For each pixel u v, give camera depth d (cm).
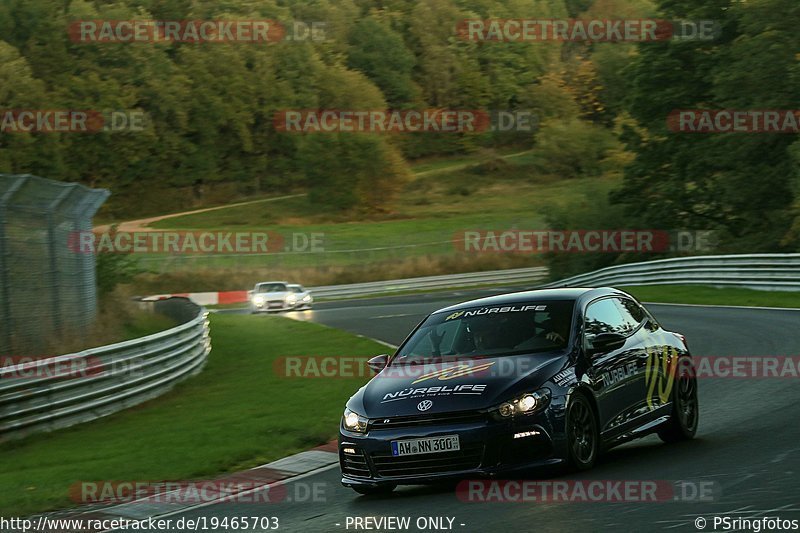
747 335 4509
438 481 1784
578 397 1875
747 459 1886
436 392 1839
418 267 15250
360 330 6800
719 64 11431
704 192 12100
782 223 10319
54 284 4103
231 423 3197
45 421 3275
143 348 3953
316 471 2386
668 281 8462
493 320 2077
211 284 14450
